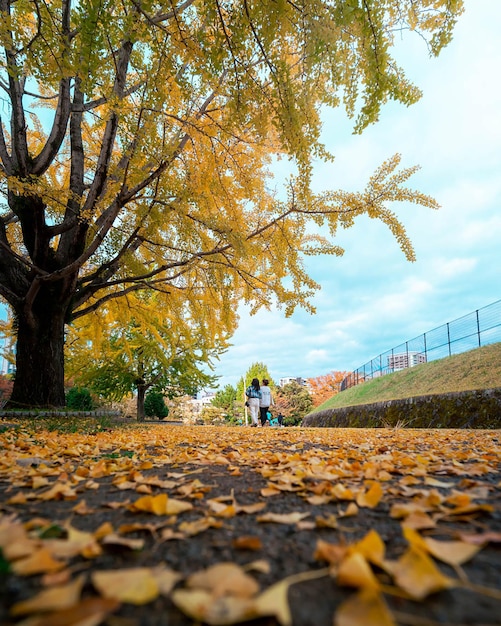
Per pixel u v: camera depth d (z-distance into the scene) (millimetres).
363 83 3451
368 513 1146
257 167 6988
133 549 841
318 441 3971
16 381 7059
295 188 6102
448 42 3275
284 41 3965
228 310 7703
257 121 3918
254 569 752
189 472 1888
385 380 15117
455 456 2418
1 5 4652
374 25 3041
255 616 515
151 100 4297
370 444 3396
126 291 8656
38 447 2906
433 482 1546
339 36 3277
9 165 6770
